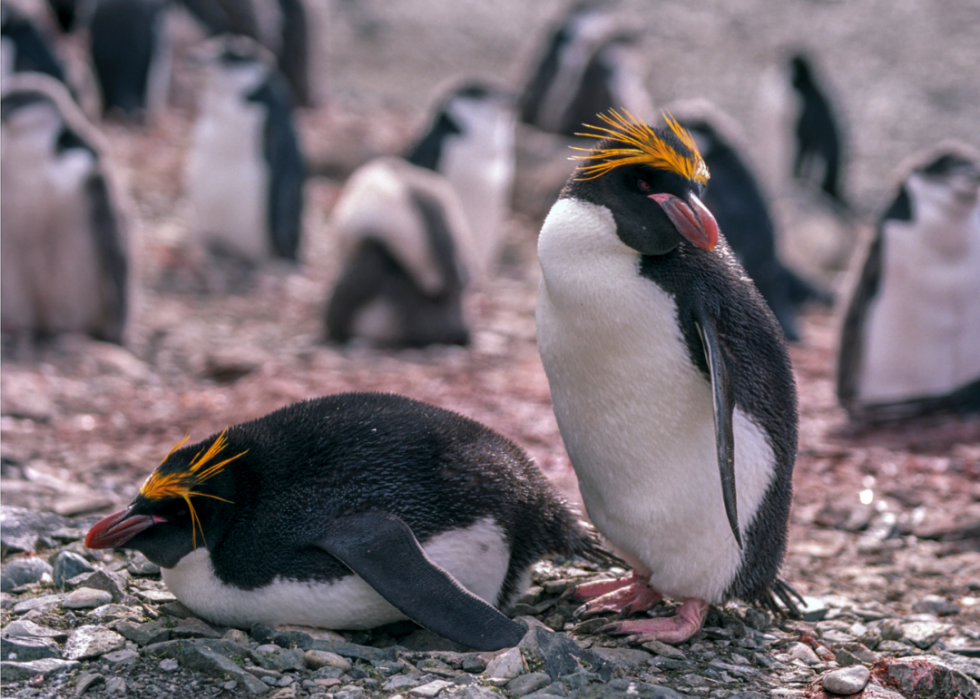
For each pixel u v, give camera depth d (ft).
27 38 73.77
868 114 124.77
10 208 43.80
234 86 64.85
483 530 20.04
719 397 17.97
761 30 162.50
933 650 21.65
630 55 94.73
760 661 20.47
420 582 18.35
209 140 65.36
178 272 62.08
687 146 18.45
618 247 18.67
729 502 18.03
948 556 27.48
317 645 19.36
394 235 48.55
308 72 104.22
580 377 19.65
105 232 45.37
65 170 43.80
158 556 19.42
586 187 18.97
